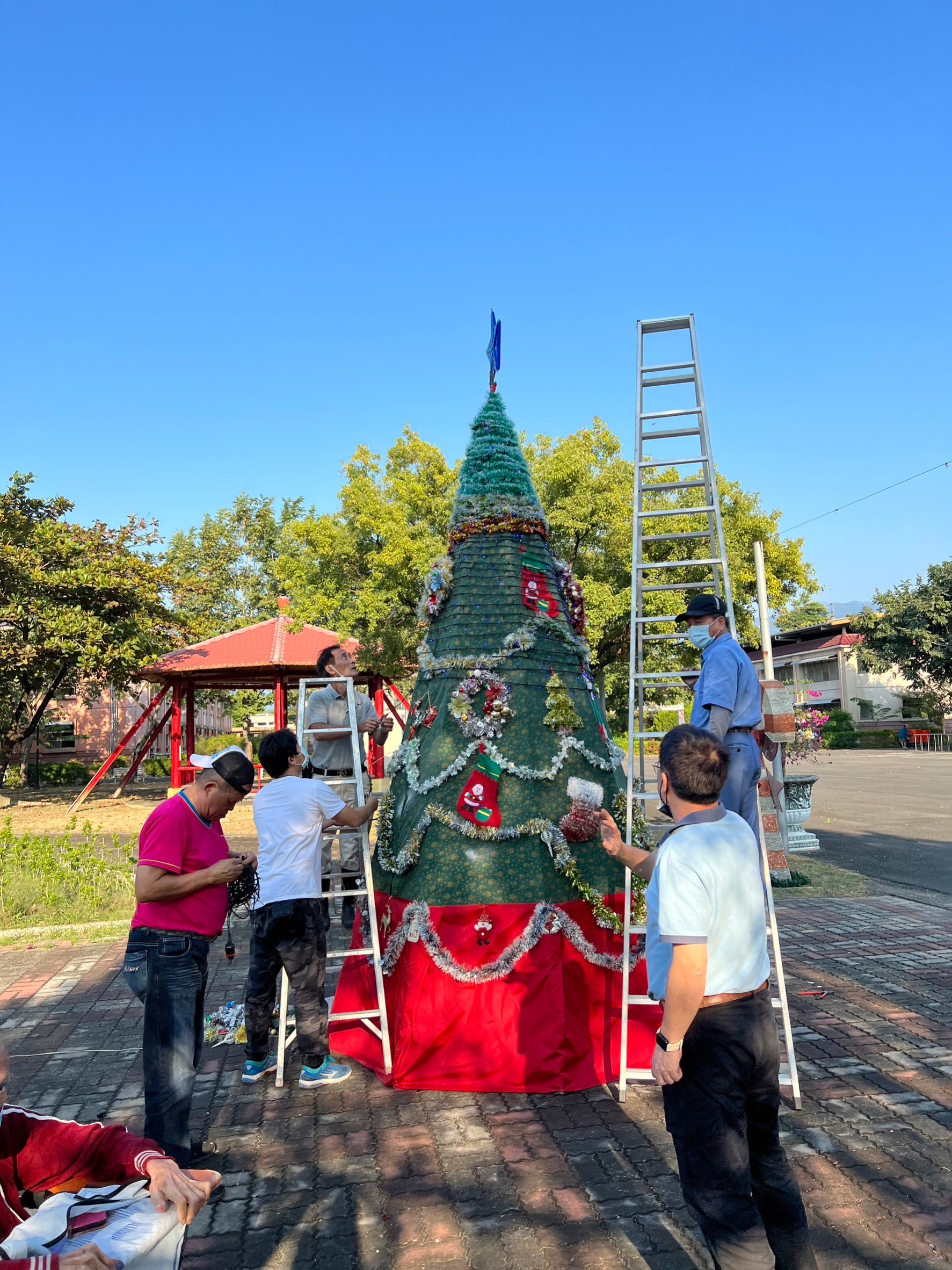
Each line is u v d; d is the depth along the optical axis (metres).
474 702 5.18
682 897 2.71
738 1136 2.72
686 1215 3.48
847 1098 4.46
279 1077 4.90
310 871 4.77
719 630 4.64
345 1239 3.40
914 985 6.29
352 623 16.88
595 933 4.91
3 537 23.52
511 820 4.93
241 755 4.08
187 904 3.89
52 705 36.75
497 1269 3.17
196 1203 2.31
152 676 19.50
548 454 16.33
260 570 39.62
